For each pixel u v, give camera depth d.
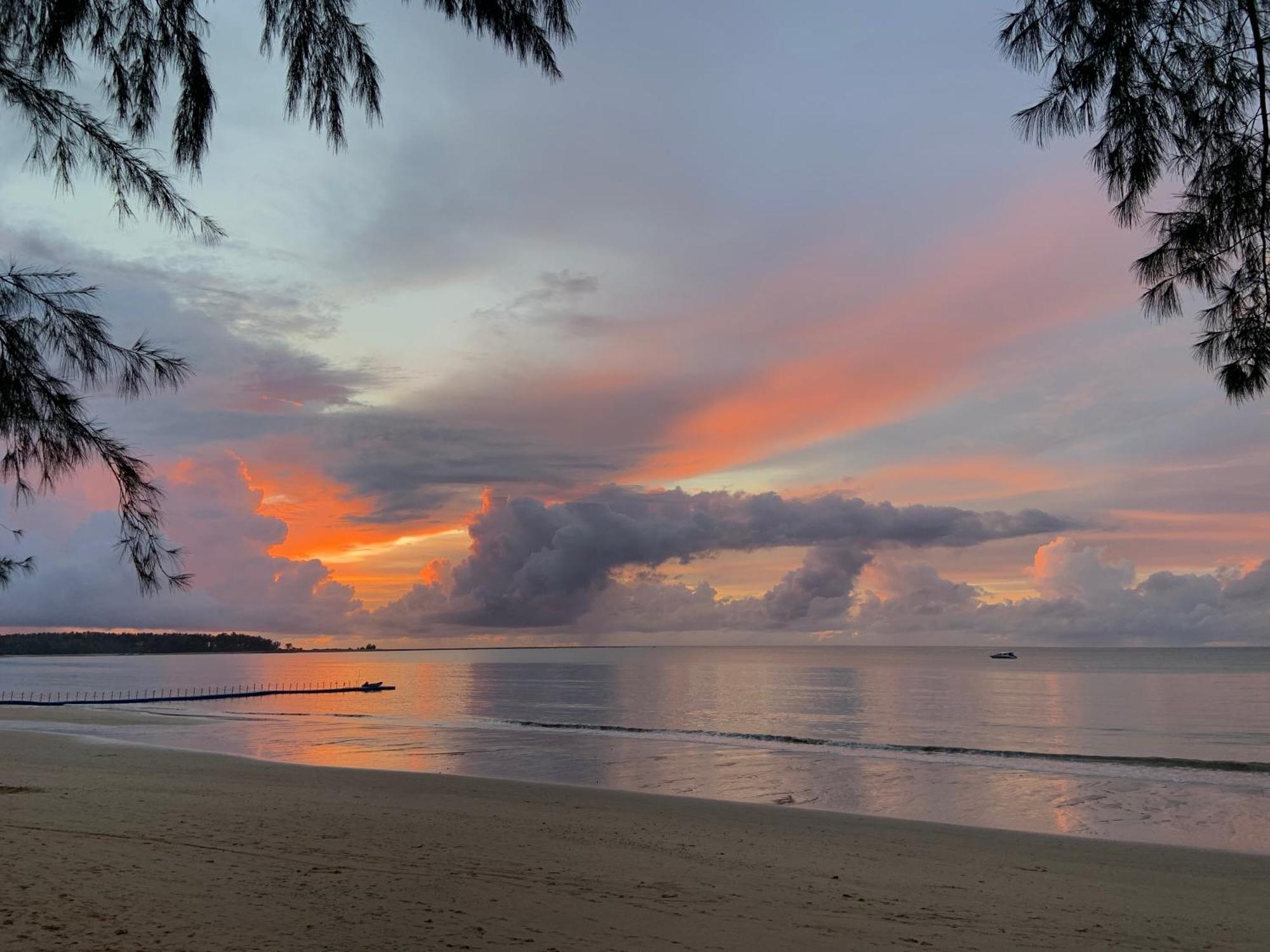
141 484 4.75
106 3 3.83
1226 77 3.45
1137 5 3.40
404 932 6.03
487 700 76.62
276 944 5.50
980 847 13.37
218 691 91.56
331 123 4.02
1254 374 3.67
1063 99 3.73
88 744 27.41
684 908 7.59
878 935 7.16
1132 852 13.28
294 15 3.85
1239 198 3.51
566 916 6.91
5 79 3.95
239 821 11.29
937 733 42.72
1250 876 11.70
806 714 57.47
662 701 73.44
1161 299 3.90
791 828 14.62
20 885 6.59
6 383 4.28
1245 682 105.88
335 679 137.38
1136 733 42.81
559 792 18.70
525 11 3.87
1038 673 138.38
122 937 5.41
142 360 4.67
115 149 4.15
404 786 18.73
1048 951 7.15
